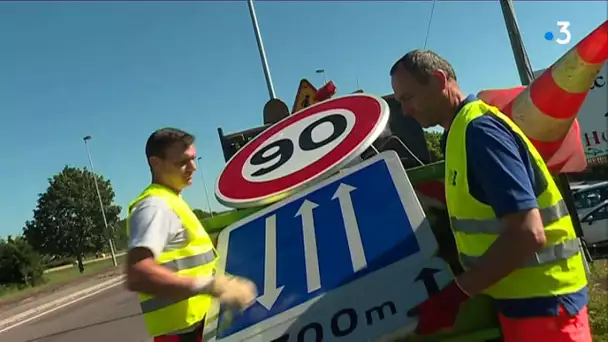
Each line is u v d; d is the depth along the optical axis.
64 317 16.47
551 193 2.03
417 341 1.93
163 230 2.53
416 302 1.95
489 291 2.00
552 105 2.54
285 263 2.27
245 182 2.85
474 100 2.13
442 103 2.15
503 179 1.85
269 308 2.12
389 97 4.23
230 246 2.54
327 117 3.06
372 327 1.94
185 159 2.87
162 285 2.29
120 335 10.90
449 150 2.05
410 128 4.17
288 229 2.43
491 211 1.97
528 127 2.65
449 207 2.09
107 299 19.83
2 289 34.91
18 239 38.94
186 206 2.77
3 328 16.98
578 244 2.09
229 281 2.20
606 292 6.67
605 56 2.42
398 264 2.04
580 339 2.00
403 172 2.36
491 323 1.99
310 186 2.59
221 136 5.34
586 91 2.52
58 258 60.41
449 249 2.25
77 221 58.12
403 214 2.19
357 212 2.31
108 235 52.59
